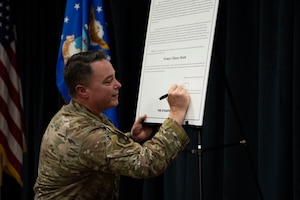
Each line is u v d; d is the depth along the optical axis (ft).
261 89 7.87
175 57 6.09
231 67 8.25
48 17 11.26
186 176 8.75
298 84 7.46
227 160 8.24
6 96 11.02
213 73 8.45
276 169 7.70
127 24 9.67
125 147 5.32
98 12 9.70
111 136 5.37
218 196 8.59
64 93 9.50
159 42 6.32
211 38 5.80
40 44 11.32
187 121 5.73
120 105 9.53
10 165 11.03
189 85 5.85
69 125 5.50
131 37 9.75
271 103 7.80
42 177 5.74
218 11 5.83
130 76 9.75
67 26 9.66
